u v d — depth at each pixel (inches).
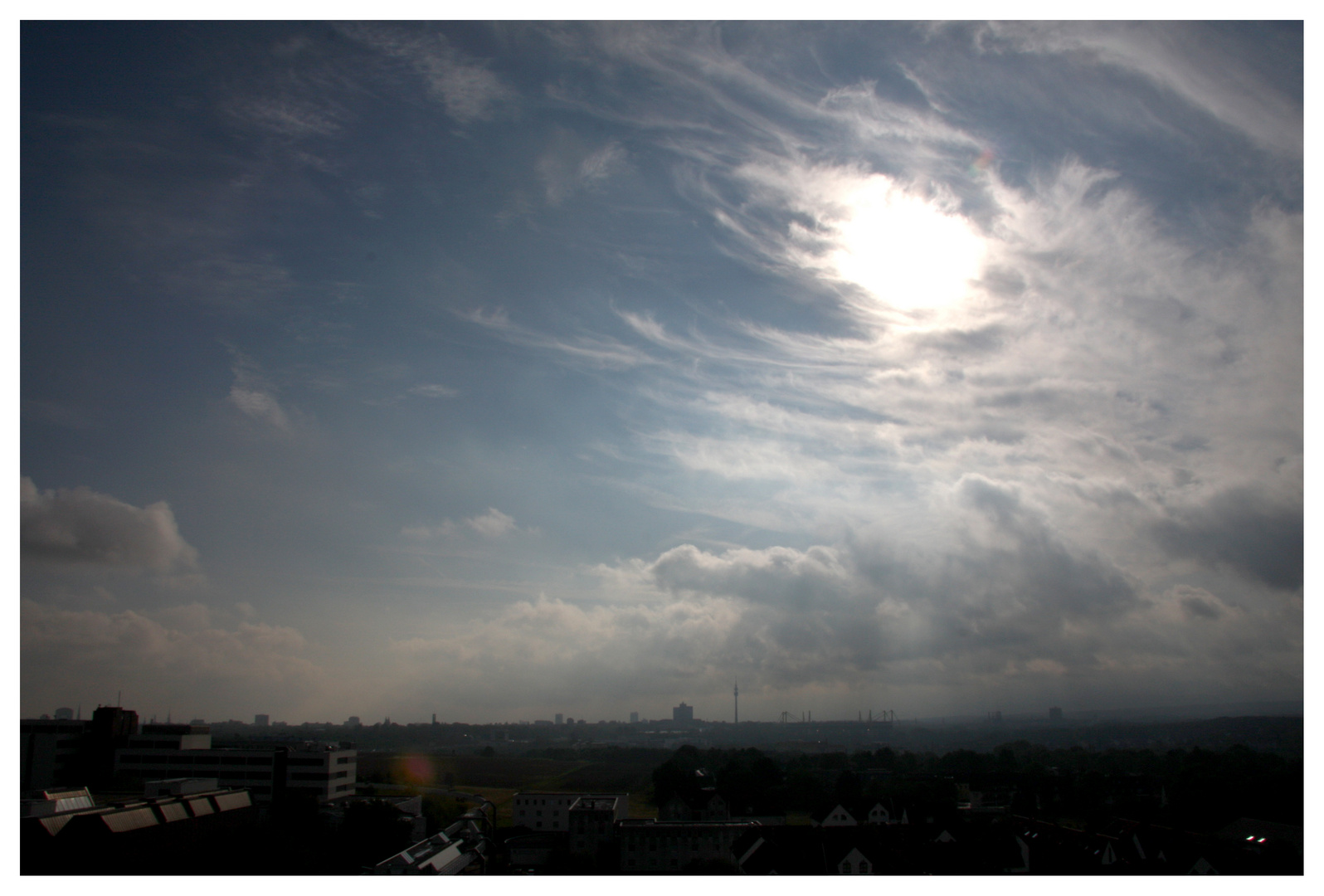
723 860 4495.6
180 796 4483.3
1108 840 4109.3
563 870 4527.6
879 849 4306.1
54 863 3570.4
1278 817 5083.7
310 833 4859.7
